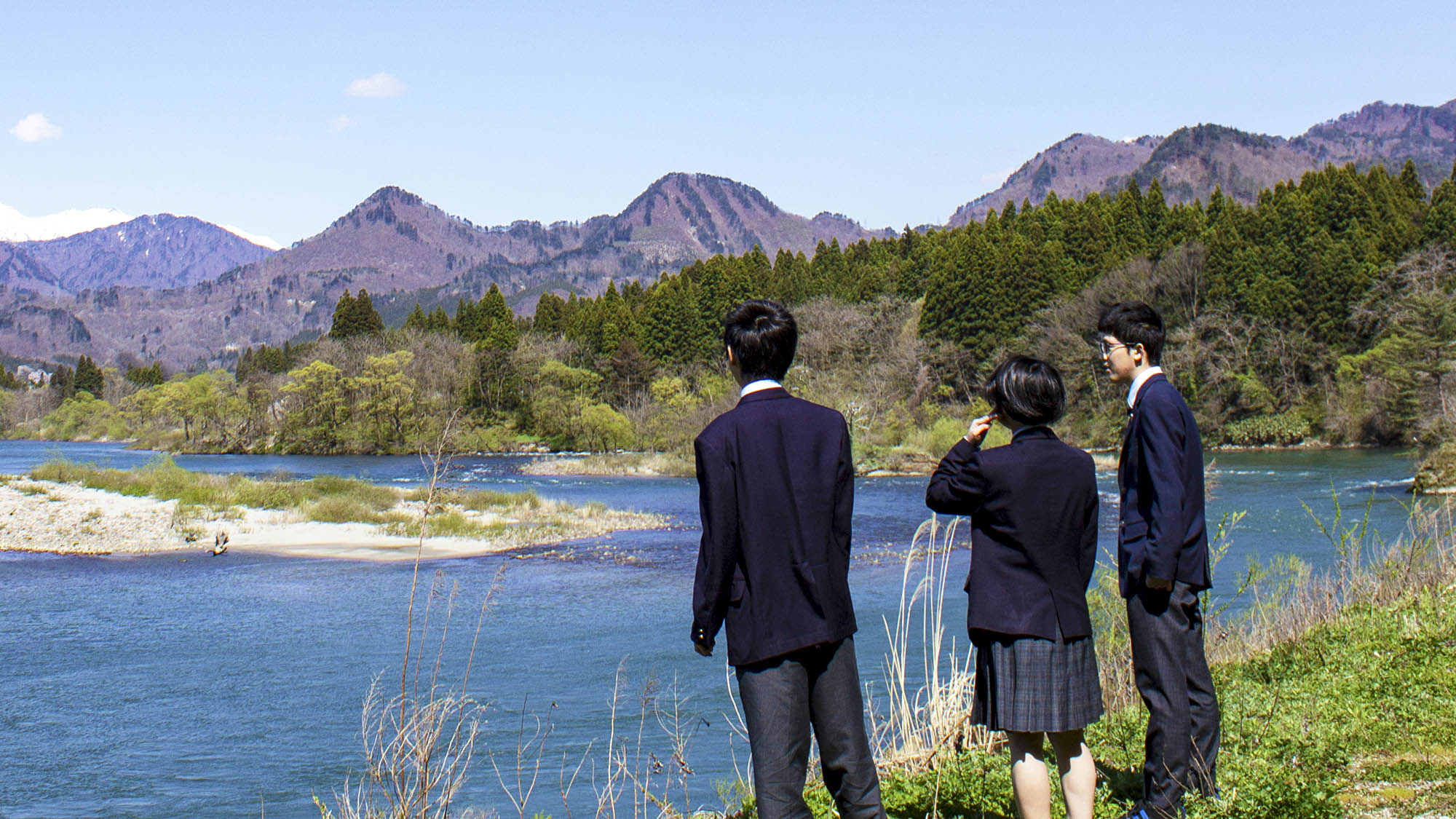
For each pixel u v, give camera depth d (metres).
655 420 73.44
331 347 85.94
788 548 2.94
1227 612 8.85
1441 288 59.25
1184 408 3.54
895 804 4.17
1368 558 7.93
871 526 28.70
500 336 89.06
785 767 2.93
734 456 2.97
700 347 92.69
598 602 17.66
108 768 9.45
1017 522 3.23
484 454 72.94
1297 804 3.49
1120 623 5.93
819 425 3.05
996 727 3.25
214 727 10.62
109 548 24.38
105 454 80.38
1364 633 6.11
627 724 10.26
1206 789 3.59
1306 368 65.88
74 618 16.45
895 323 80.06
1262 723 4.59
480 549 24.61
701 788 7.71
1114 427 59.94
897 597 17.12
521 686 12.02
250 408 82.31
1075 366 63.84
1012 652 3.22
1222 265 68.00
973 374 73.06
